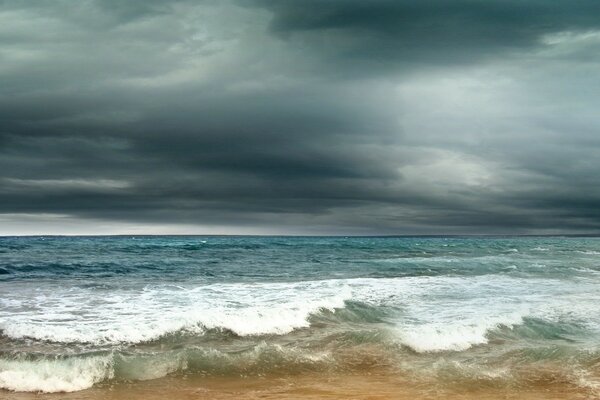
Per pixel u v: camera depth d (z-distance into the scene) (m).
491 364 9.84
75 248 48.00
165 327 11.46
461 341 11.12
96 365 8.91
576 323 13.28
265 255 39.31
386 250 48.78
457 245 65.56
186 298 15.76
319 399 7.91
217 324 11.80
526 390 8.49
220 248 50.84
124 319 12.45
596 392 8.42
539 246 63.47
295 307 13.56
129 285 19.25
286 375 9.05
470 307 15.09
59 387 8.17
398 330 11.69
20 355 9.50
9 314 12.98
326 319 12.98
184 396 8.01
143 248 49.28
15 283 19.80
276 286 18.84
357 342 10.99
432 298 16.66
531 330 12.34
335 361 9.80
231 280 21.27
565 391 8.46
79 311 13.46
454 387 8.56
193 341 10.88
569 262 32.38
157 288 18.28
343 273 24.69
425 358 10.16
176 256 37.09
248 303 14.74
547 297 17.19
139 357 9.35
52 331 11.12
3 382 8.20
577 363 9.89
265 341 10.90
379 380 8.86
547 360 10.05
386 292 17.73
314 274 24.14
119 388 8.29
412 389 8.44
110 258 33.97
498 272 25.48
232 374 9.03
